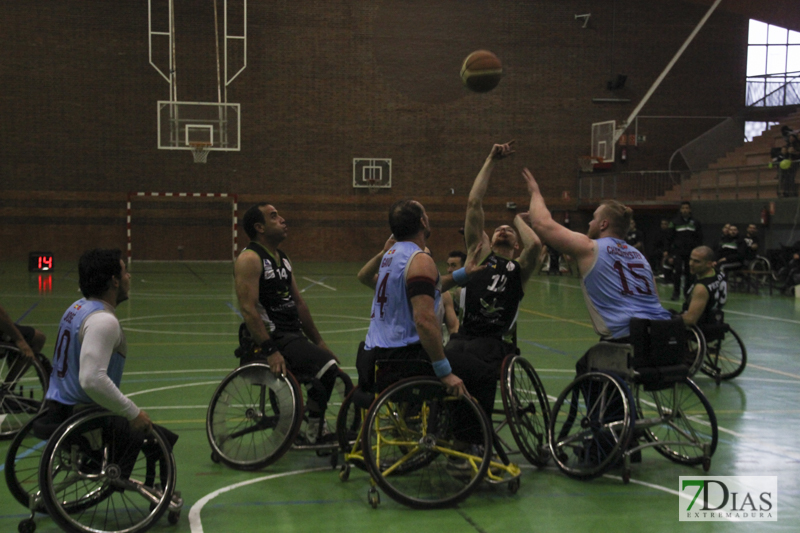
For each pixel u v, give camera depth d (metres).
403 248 4.22
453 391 4.04
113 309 3.81
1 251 23.25
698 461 4.87
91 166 23.59
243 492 4.36
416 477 4.63
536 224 4.84
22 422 5.73
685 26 26.08
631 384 4.66
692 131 26.20
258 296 4.94
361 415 4.80
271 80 24.39
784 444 5.47
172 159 24.05
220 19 23.88
